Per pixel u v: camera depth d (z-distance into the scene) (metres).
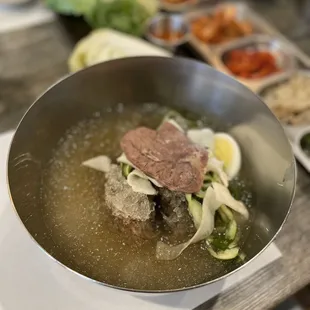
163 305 0.20
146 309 0.20
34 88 0.32
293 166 0.21
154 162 0.22
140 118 0.28
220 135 0.26
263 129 0.24
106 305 0.20
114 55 0.31
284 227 0.25
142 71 0.27
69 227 0.22
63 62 0.35
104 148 0.26
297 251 0.24
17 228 0.23
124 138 0.24
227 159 0.25
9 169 0.20
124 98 0.28
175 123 0.26
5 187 0.24
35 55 0.35
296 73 0.34
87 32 0.37
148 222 0.22
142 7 0.37
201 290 0.21
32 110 0.23
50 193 0.24
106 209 0.23
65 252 0.21
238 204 0.23
